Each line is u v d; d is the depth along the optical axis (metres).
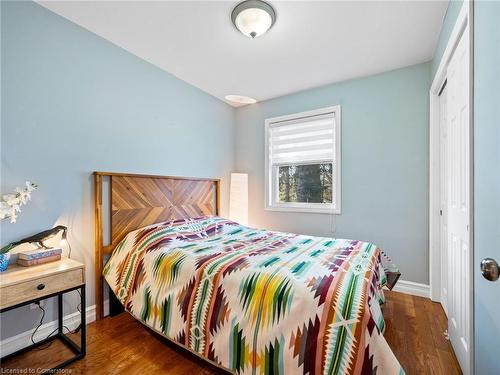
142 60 2.38
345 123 2.81
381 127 2.62
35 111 1.69
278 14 1.75
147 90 2.43
